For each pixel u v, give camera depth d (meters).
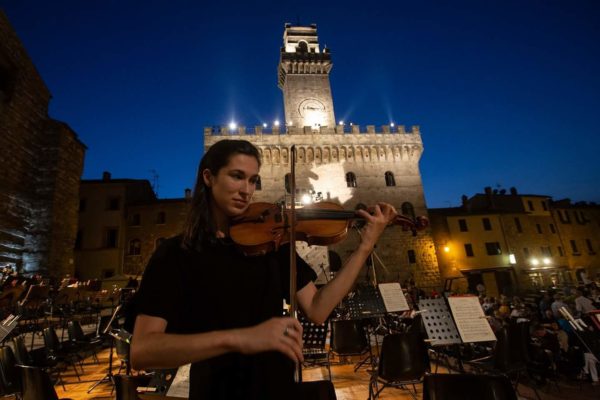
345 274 1.48
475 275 32.22
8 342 9.01
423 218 2.35
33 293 9.84
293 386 1.29
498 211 34.41
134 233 29.98
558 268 33.94
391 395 6.38
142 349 0.99
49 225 18.27
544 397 6.21
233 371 1.23
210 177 1.49
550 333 7.89
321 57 36.81
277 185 30.45
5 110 16.58
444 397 3.00
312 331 6.85
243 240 1.40
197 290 1.25
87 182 30.75
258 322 1.27
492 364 5.66
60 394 6.93
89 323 14.46
